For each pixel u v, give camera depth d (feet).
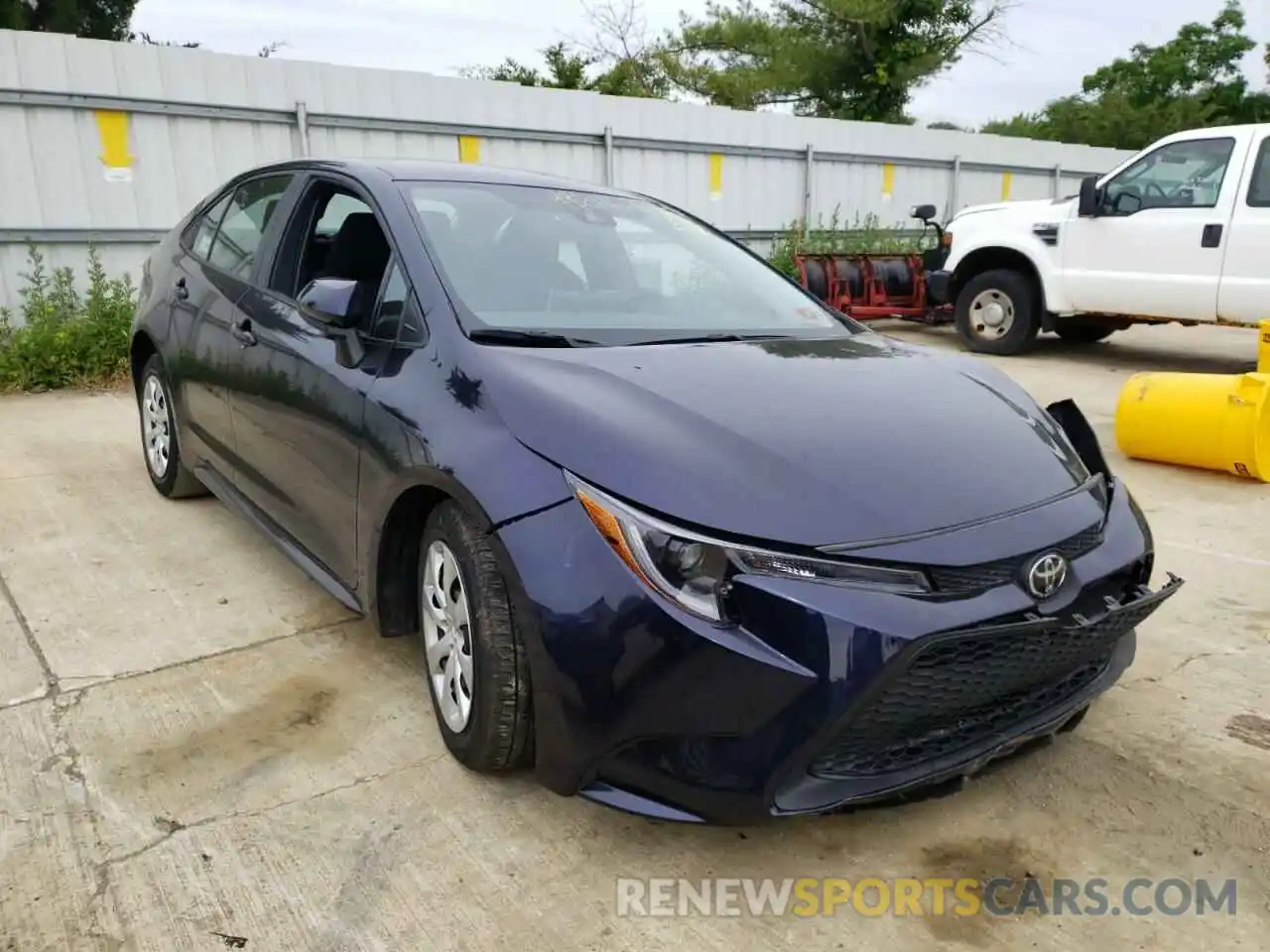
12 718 9.32
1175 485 18.10
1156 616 12.35
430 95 31.17
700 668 6.49
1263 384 17.63
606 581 6.76
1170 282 27.43
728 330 10.41
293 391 10.39
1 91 24.08
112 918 6.81
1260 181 25.61
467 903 7.07
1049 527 7.30
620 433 7.29
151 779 8.39
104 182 25.94
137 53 25.80
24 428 20.44
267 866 7.38
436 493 8.46
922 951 6.76
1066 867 7.64
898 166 46.29
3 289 25.17
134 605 11.88
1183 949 6.82
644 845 7.76
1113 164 57.06
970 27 88.02
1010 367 30.04
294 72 28.45
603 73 96.63
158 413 15.53
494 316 9.20
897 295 36.70
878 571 6.61
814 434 7.61
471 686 7.95
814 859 7.68
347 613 11.78
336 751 8.89
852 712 6.43
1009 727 7.54
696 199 39.22
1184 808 8.38
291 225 11.76
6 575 12.67
